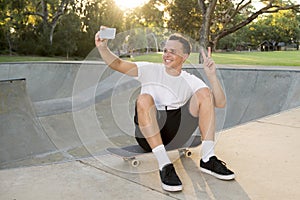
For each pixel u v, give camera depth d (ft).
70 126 16.11
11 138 12.62
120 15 68.80
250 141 9.18
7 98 13.99
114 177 6.73
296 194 5.95
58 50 72.64
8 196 5.87
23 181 6.52
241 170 7.06
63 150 12.91
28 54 73.00
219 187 6.23
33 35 75.61
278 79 22.48
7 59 59.41
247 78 23.94
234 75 24.64
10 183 6.42
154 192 6.05
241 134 9.93
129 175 6.82
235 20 69.05
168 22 58.85
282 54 76.95
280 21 62.95
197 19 57.16
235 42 116.16
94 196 5.89
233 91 23.72
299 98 20.43
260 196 5.88
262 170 7.07
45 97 30.50
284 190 6.11
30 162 11.63
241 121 21.15
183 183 6.41
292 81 21.74
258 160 7.67
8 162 11.50
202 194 5.96
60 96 30.09
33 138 13.34
